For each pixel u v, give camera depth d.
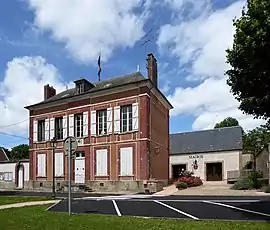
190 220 10.02
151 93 25.97
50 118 30.19
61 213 12.21
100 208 13.70
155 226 9.06
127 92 25.73
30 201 18.31
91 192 25.31
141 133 24.67
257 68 9.09
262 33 8.41
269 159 22.28
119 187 25.05
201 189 23.52
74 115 28.55
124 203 15.29
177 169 40.62
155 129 26.69
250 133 37.53
